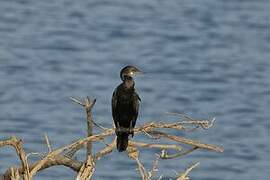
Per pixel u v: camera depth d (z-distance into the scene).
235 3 97.38
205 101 62.22
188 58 74.69
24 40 80.12
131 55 75.81
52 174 43.78
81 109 57.66
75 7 94.06
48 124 53.97
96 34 83.06
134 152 14.64
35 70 69.38
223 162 48.50
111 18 89.56
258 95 64.12
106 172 45.12
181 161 46.84
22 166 13.83
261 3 98.00
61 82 65.75
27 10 92.44
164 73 69.50
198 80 67.50
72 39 81.00
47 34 82.75
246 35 84.19
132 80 16.08
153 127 13.70
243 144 52.62
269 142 53.00
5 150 45.31
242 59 74.88
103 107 58.50
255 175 47.19
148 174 14.34
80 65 71.75
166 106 60.31
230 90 65.06
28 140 50.16
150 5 95.94
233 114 59.38
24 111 57.06
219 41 81.44
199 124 13.73
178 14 92.25
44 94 62.06
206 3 97.50
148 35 83.00
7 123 53.94
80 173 14.17
